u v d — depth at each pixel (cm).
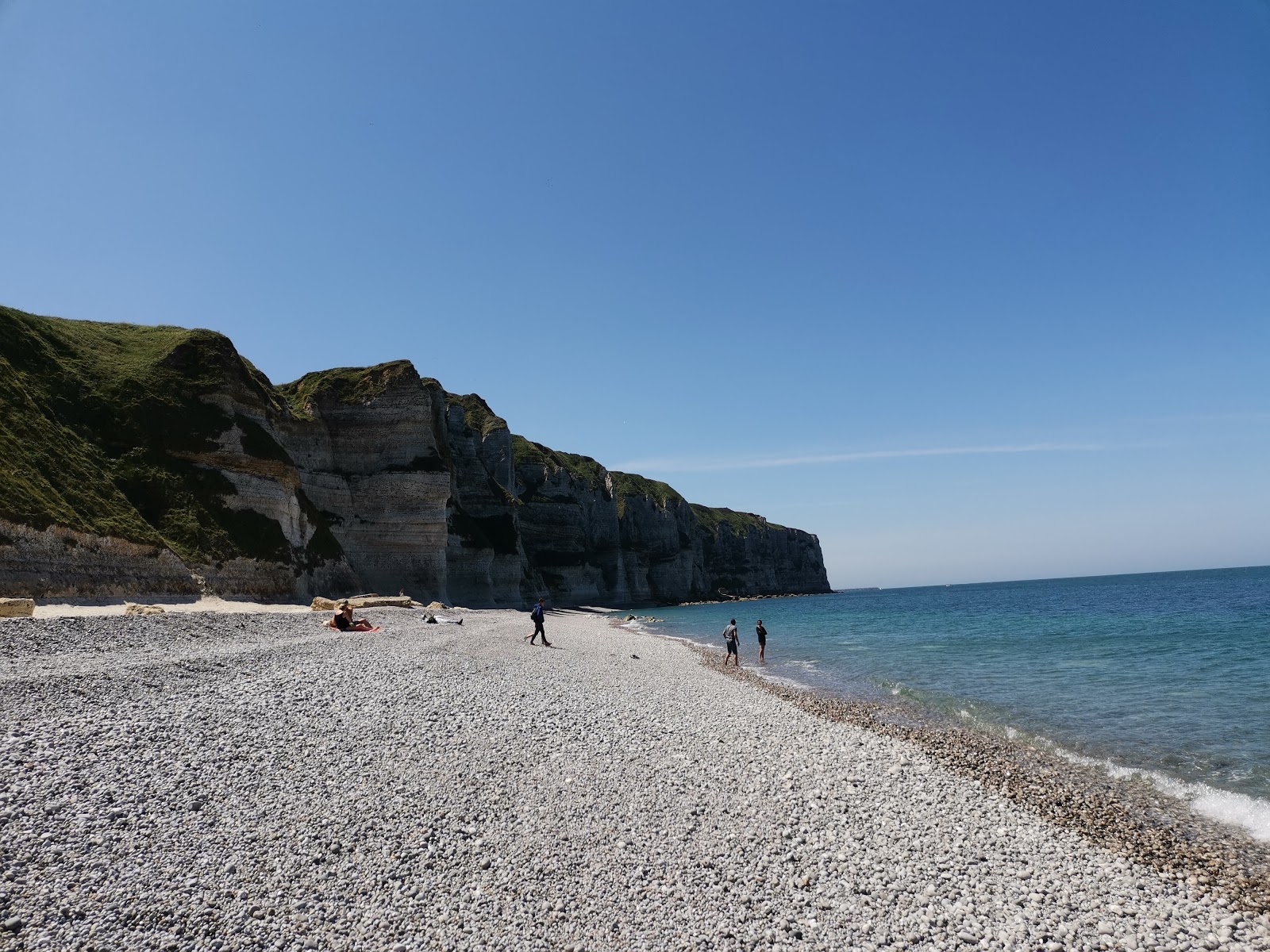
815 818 1216
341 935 782
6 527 2998
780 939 841
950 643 4881
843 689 2792
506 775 1280
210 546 4312
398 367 7412
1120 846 1161
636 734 1683
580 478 13888
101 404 4484
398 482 6944
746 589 19438
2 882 787
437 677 2061
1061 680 3000
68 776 1043
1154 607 8856
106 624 2250
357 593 5753
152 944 732
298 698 1596
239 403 5316
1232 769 1609
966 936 863
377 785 1163
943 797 1363
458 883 906
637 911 881
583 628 5791
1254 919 933
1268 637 4659
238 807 1031
